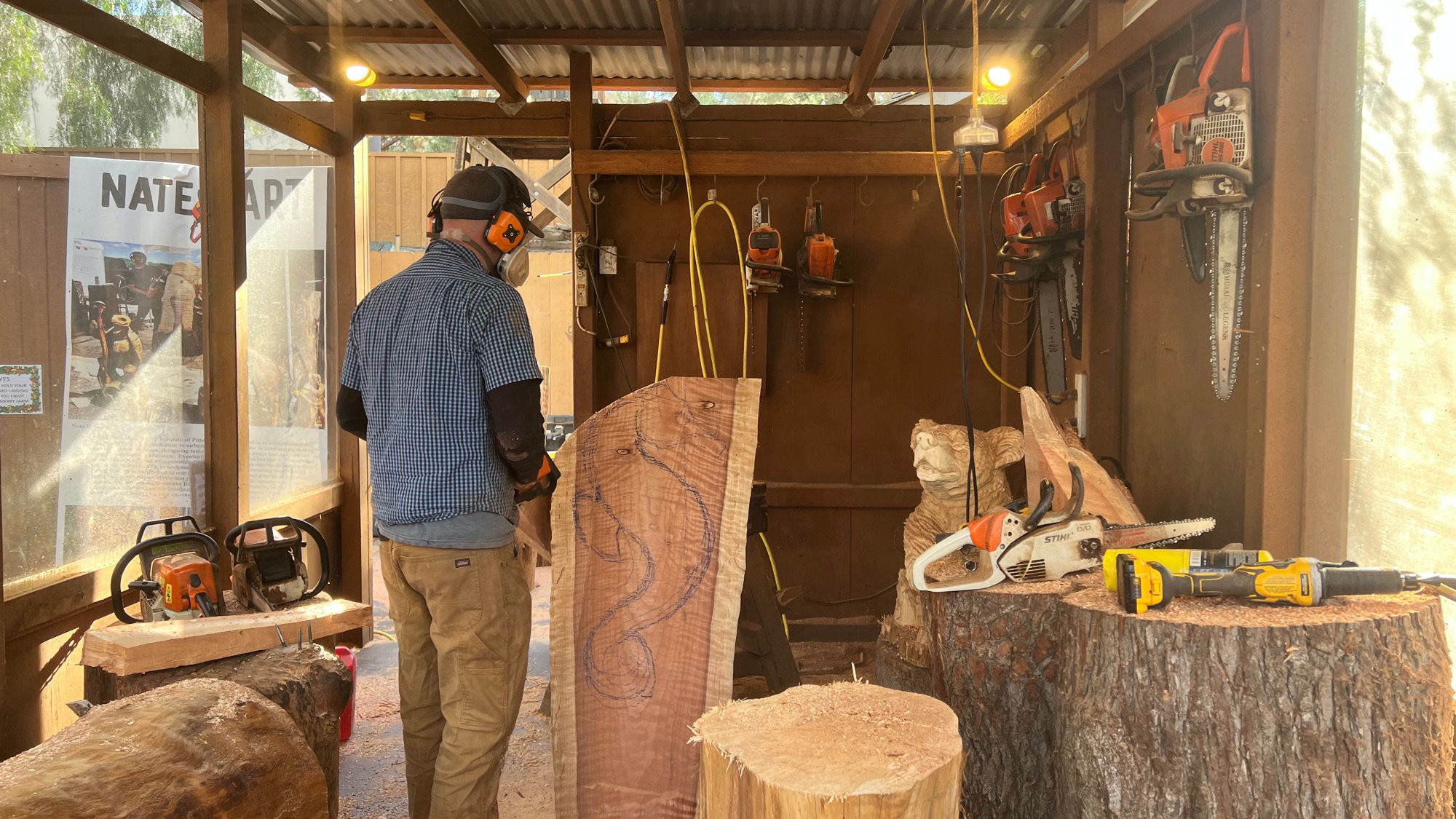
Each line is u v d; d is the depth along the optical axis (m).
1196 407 2.65
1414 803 1.64
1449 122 1.91
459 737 2.12
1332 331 2.13
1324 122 2.11
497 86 3.99
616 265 4.20
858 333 4.25
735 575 2.29
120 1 2.81
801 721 1.69
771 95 10.30
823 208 4.20
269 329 3.64
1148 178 2.27
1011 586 2.10
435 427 2.08
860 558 4.30
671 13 2.95
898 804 1.43
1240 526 2.41
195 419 3.17
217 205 3.24
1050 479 2.27
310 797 1.83
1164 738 1.68
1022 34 3.71
